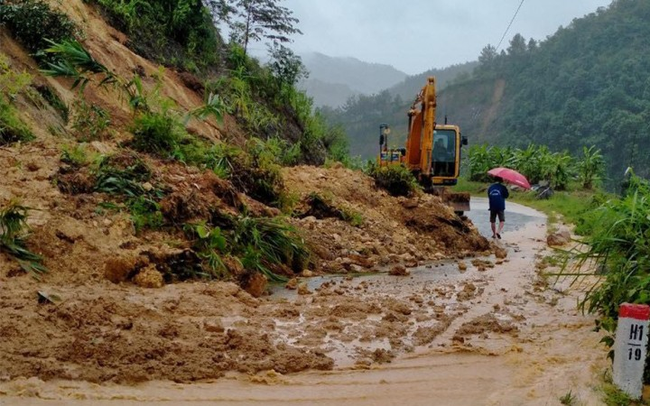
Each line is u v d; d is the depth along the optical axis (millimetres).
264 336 5855
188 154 11117
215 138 16297
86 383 4504
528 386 5102
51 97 11812
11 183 7727
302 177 13328
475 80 147375
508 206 24578
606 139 64875
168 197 8625
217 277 7902
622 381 4973
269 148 14516
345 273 9820
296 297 7859
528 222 18703
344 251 10617
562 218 19953
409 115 20391
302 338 6027
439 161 20812
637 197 6445
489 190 15008
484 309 7594
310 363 5359
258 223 9438
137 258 7227
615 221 6285
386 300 7746
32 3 12617
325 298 7668
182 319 6074
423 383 5148
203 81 19156
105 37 15914
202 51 21062
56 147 9016
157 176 9141
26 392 4234
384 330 6398
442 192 18875
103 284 6836
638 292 5711
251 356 5352
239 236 8930
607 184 36844
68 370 4609
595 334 6516
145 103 11703
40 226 7195
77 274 6875
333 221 11852
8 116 9406
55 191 7871
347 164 25531
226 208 9508
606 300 6258
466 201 18016
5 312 5395
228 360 5191
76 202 7891
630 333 4941
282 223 9820
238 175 11352
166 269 7551
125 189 8461
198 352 5246
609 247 6398
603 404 4758
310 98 25219
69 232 7289
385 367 5492
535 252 12781
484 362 5676
